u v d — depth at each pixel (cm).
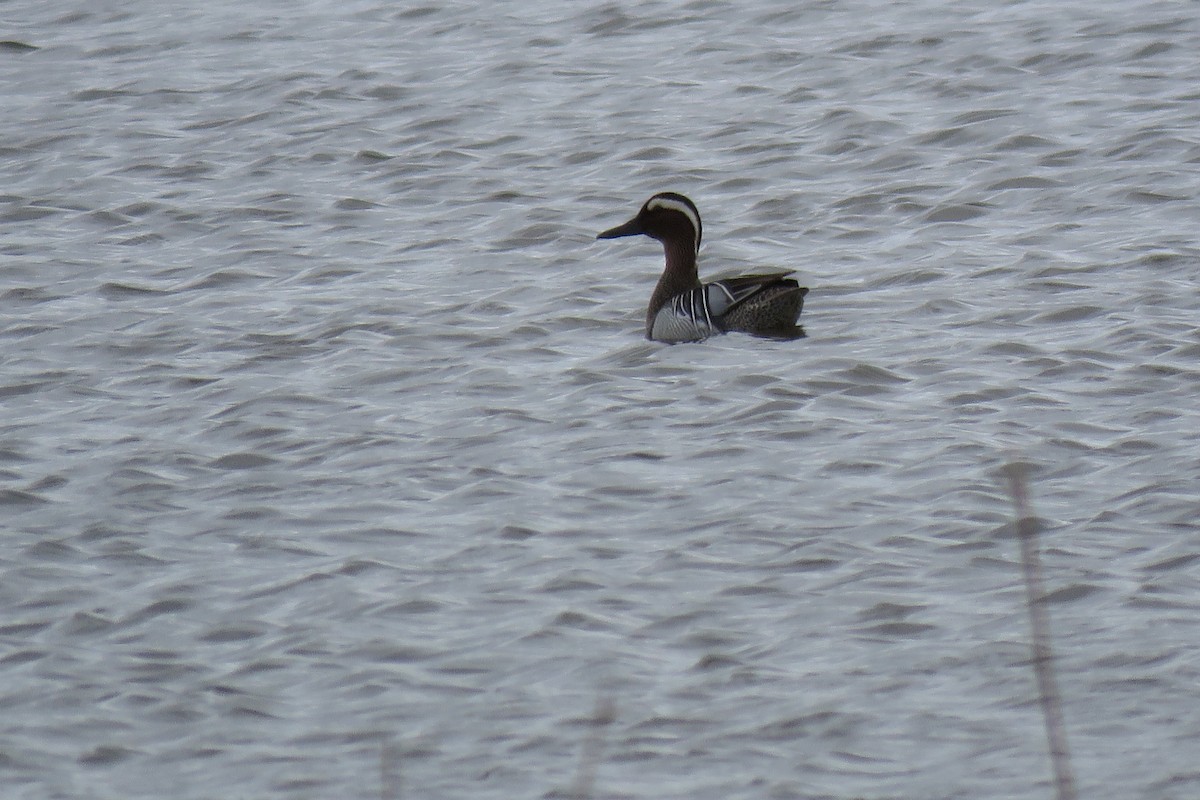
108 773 1173
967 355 1881
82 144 2850
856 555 1442
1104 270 2105
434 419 1794
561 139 2761
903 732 1183
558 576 1429
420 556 1483
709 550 1466
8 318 2158
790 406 1777
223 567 1477
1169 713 1184
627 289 2186
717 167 2603
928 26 3150
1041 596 1353
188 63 3234
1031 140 2583
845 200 2438
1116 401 1734
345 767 1169
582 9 3409
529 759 1168
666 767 1152
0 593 1438
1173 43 2955
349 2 3562
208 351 2019
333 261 2327
